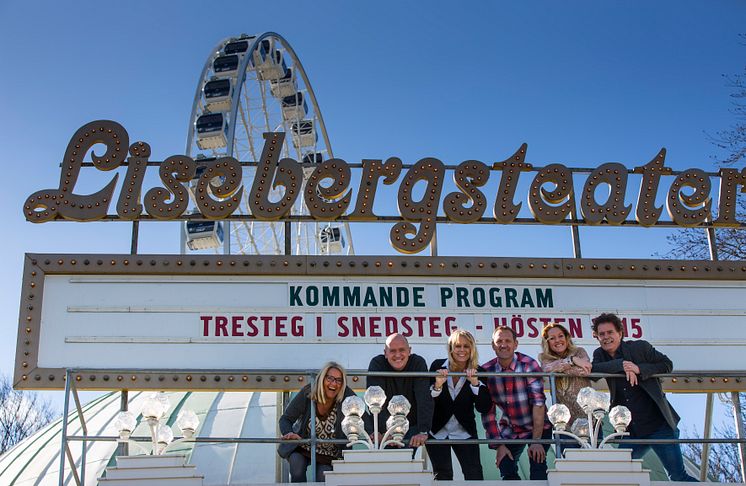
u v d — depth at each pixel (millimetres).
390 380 11617
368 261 14953
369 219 15586
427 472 10188
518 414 12039
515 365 12055
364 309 14758
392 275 14969
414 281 14977
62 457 11133
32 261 14617
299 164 15758
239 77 41375
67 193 15398
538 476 11719
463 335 11633
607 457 10320
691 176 16141
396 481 10148
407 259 15008
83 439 11266
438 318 14797
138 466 10180
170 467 10188
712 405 16531
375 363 11680
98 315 14461
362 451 10211
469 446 11844
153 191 15430
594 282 15234
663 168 16172
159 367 14234
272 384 14234
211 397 25531
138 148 15680
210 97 48062
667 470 11984
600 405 10453
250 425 24172
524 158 16016
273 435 23797
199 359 14344
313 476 10688
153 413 10422
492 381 12117
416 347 14625
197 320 14547
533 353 14734
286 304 14719
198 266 14789
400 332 14680
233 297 14711
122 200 15359
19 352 14117
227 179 15648
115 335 14359
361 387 14328
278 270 14828
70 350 14219
